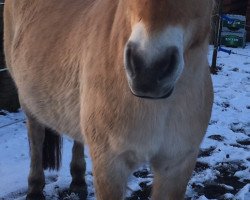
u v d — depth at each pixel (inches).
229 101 198.1
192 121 81.4
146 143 80.4
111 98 79.6
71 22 99.5
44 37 104.8
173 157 84.5
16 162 138.6
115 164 84.4
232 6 332.8
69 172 135.2
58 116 102.5
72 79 93.7
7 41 128.2
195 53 73.2
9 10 126.0
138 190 126.5
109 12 83.9
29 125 122.0
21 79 112.7
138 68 59.3
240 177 136.9
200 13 65.2
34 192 121.5
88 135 86.8
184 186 89.3
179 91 76.9
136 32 59.5
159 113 77.8
